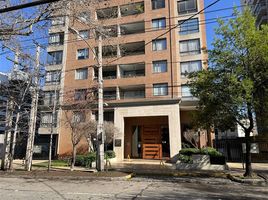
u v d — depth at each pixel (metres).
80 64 34.56
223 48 14.54
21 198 8.91
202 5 33.19
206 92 14.27
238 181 13.93
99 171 16.77
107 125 24.27
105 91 33.53
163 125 29.75
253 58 13.65
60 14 9.62
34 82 18.70
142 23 34.53
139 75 33.44
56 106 23.45
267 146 25.75
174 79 31.33
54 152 33.31
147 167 20.80
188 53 32.41
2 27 8.89
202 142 28.89
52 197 9.10
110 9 15.57
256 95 13.77
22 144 28.73
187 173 17.05
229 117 14.57
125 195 9.62
